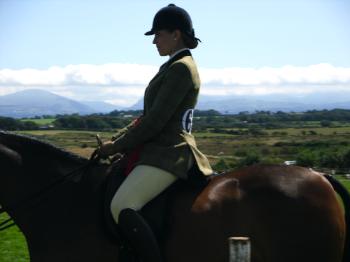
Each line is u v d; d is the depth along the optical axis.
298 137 138.50
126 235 4.62
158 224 4.68
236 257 4.13
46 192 5.00
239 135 143.88
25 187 5.07
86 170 5.07
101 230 4.81
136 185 4.66
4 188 5.09
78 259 4.83
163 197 4.77
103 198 4.88
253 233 4.58
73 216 4.90
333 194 4.73
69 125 98.25
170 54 5.09
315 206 4.59
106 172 5.05
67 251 4.85
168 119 4.72
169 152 4.75
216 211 4.62
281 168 4.84
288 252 4.55
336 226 4.60
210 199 4.68
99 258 4.79
